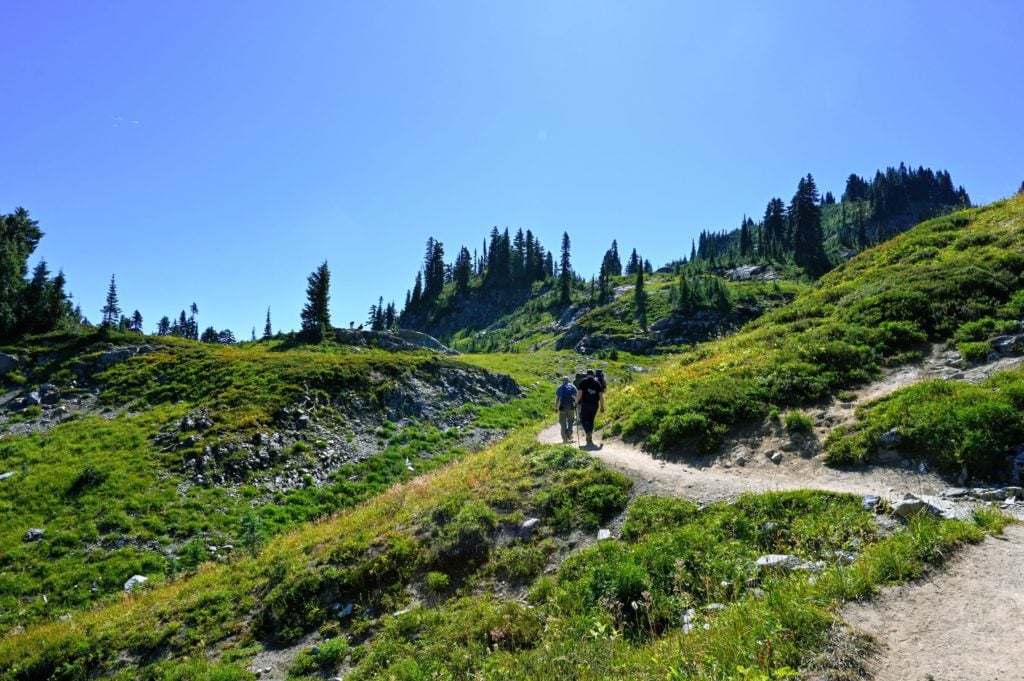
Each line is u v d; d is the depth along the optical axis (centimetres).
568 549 1192
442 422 3791
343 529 1612
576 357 7612
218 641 1259
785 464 1332
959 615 604
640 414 1842
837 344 1783
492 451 2050
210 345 4822
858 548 860
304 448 3005
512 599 1099
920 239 2664
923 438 1172
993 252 2091
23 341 4325
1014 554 714
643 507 1227
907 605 642
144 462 2656
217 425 3047
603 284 13425
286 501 2561
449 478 1784
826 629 603
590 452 1670
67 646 1313
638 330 9575
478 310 18350
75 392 3675
